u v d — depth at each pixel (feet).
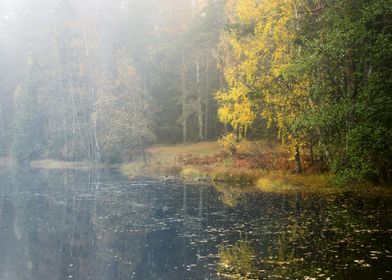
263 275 30.22
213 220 51.75
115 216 59.47
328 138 61.67
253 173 86.58
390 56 49.34
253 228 45.52
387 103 48.49
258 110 76.79
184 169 109.09
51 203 74.69
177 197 72.79
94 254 40.81
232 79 78.69
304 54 57.67
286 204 58.18
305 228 43.60
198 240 42.45
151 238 44.98
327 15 56.08
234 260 34.58
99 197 78.64
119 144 149.18
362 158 51.26
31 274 35.94
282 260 33.32
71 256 40.83
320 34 54.90
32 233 51.65
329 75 56.80
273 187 75.05
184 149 141.69
